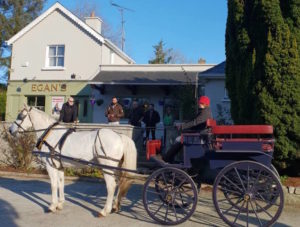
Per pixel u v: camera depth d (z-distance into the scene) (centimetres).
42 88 2292
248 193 650
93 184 1134
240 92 990
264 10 904
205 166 729
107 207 738
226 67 1104
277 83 866
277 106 874
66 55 2291
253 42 967
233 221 698
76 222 700
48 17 2345
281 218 757
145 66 2156
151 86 2062
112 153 735
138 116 1475
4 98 2684
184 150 709
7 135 1373
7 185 1104
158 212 774
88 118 2211
